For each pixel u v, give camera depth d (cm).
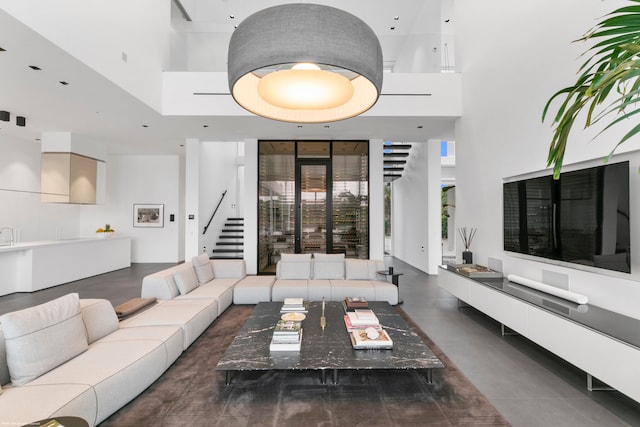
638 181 239
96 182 718
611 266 252
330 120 267
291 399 230
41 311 213
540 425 201
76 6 337
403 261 955
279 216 746
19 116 534
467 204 502
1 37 297
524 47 365
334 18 180
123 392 210
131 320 310
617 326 221
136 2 449
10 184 675
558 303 281
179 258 903
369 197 727
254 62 183
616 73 116
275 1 588
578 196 286
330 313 352
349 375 264
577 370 273
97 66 371
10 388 186
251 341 274
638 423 203
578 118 290
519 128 374
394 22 619
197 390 241
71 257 638
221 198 972
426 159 742
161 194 902
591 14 280
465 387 246
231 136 696
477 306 375
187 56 567
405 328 306
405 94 530
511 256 392
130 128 616
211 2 584
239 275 519
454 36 553
